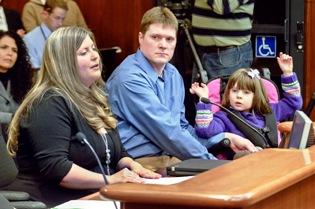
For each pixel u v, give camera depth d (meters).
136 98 3.81
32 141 3.09
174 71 4.05
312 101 4.65
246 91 4.07
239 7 5.55
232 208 1.52
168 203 1.54
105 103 3.35
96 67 3.26
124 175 2.98
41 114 3.09
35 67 5.99
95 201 2.66
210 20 5.61
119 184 1.63
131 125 3.84
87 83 3.28
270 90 4.52
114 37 6.77
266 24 6.32
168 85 3.99
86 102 3.21
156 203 1.56
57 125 3.09
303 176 1.83
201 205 1.52
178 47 5.93
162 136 3.78
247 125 3.99
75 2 6.82
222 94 4.30
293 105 4.42
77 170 3.05
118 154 3.34
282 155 2.08
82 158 3.15
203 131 4.03
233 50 5.64
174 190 1.57
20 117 3.13
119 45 6.74
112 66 6.51
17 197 2.69
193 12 5.70
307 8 6.33
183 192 1.54
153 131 3.80
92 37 3.31
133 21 6.65
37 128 3.07
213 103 4.02
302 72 6.39
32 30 6.28
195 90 4.19
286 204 1.81
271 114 4.10
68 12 6.66
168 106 3.98
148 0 6.57
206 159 3.47
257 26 6.29
